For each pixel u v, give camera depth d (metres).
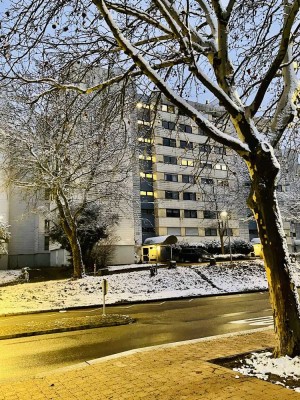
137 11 7.80
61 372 6.87
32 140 21.58
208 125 7.21
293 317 6.95
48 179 23.70
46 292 22.92
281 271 7.07
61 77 8.73
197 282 27.00
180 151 55.31
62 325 12.61
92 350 9.37
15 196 47.66
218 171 47.03
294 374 6.22
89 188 25.39
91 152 22.03
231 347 8.30
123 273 29.16
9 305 18.92
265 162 7.23
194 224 57.47
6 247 41.34
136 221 49.22
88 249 34.00
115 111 9.70
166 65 7.80
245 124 7.42
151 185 55.53
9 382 6.47
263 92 7.25
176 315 15.16
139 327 12.56
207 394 5.46
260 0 8.27
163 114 41.16
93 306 18.95
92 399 5.45
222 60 8.00
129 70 7.93
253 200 7.47
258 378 6.12
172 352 8.00
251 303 18.28
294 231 63.44
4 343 10.55
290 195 38.59
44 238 48.97
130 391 5.71
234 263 34.16
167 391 5.64
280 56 6.98
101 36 8.06
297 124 10.09
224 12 7.75
